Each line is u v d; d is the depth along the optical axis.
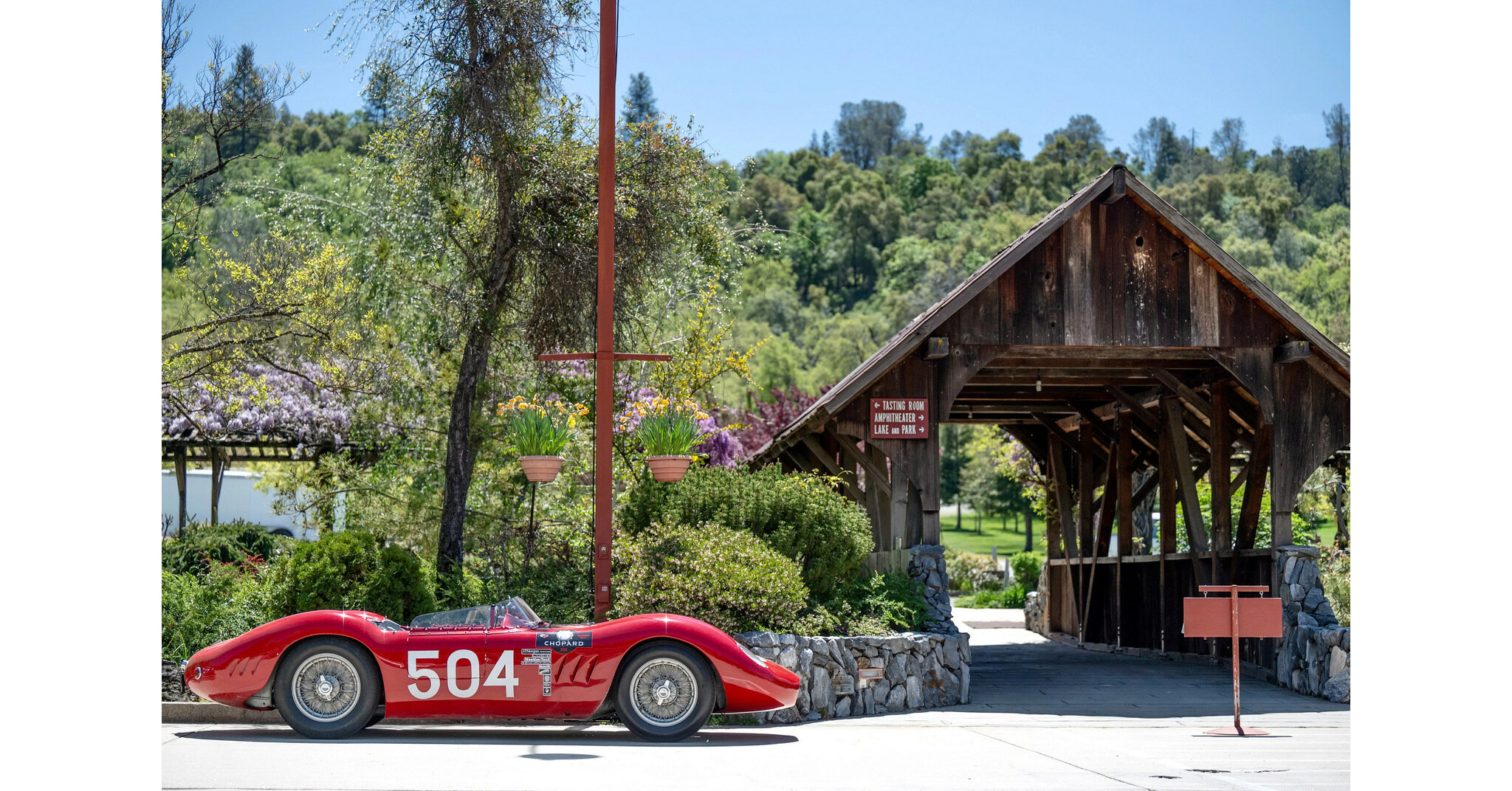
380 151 14.01
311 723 8.27
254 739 8.20
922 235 132.00
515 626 8.53
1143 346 13.93
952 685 11.96
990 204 142.25
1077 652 19.44
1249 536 15.22
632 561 10.70
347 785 6.36
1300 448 14.23
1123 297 13.93
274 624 8.35
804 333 102.31
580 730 9.01
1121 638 19.42
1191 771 7.54
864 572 13.26
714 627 8.69
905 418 13.65
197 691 8.28
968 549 68.19
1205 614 9.98
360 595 10.41
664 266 14.27
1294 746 8.95
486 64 12.73
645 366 16.22
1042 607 23.27
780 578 10.44
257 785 6.34
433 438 15.58
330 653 8.31
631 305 13.98
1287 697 12.89
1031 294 13.83
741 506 11.55
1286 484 14.18
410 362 15.47
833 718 10.30
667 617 8.59
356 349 16.31
